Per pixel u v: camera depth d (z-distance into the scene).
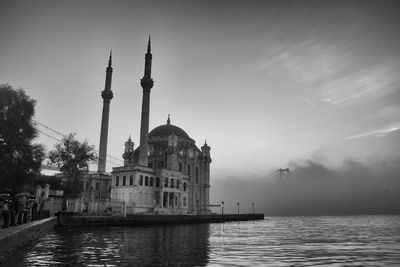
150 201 108.69
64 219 64.62
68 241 38.81
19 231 28.36
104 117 116.44
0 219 35.84
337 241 46.38
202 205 147.62
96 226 70.19
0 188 64.12
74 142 85.75
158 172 112.62
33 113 63.66
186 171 141.38
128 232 58.16
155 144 137.88
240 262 26.14
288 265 25.08
